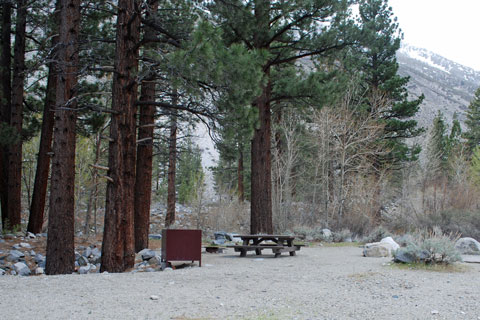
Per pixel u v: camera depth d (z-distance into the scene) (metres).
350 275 7.89
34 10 17.61
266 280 7.60
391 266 8.98
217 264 10.55
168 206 23.09
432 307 5.46
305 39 18.00
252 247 12.59
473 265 9.41
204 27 10.22
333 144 26.80
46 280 7.65
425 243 9.19
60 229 10.09
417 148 31.33
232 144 12.17
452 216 19.58
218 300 5.93
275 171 27.95
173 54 9.84
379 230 18.53
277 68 21.14
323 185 25.17
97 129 18.39
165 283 7.32
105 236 10.23
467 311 5.23
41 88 19.98
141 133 14.03
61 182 10.21
